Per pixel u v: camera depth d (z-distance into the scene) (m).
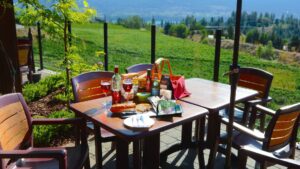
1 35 3.70
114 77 2.49
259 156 1.88
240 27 1.74
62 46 4.09
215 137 2.60
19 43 5.48
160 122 1.99
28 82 5.50
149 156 2.68
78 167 1.99
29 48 5.34
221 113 2.98
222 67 4.73
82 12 3.80
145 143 2.67
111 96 2.58
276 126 2.07
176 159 3.02
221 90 2.86
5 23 3.69
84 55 4.82
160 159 2.95
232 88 1.86
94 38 6.44
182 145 3.06
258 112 3.06
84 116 2.15
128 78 2.62
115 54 6.36
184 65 5.57
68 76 4.01
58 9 3.62
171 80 2.56
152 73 2.61
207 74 4.94
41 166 2.02
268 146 2.11
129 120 1.97
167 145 3.32
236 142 2.46
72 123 2.21
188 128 3.04
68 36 3.94
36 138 3.03
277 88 4.27
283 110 2.00
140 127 1.86
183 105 2.36
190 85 3.05
